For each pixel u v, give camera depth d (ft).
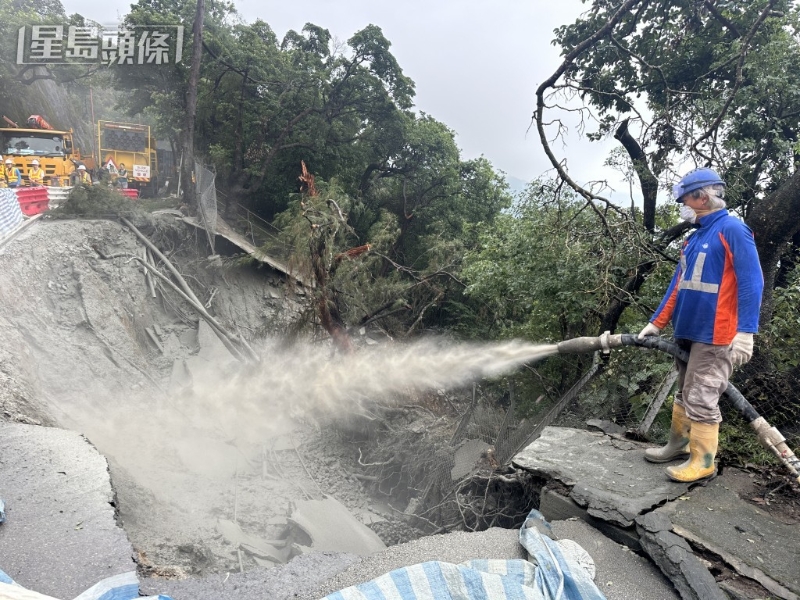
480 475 24.88
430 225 77.05
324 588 10.88
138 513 20.53
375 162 83.25
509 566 10.39
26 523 13.03
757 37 31.35
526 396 36.04
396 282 50.42
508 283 36.70
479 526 23.73
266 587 11.53
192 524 23.99
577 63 36.27
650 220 34.17
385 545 27.66
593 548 12.00
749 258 11.10
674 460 14.80
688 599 10.18
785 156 29.58
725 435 16.84
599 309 30.86
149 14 66.90
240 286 59.77
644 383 24.56
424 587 9.25
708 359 12.17
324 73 73.41
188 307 53.47
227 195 71.46
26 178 62.85
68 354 34.47
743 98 29.01
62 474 15.44
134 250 51.37
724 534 11.56
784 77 27.89
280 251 62.54
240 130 70.64
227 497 30.30
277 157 76.23
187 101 61.41
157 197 80.18
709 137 27.50
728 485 13.65
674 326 12.72
